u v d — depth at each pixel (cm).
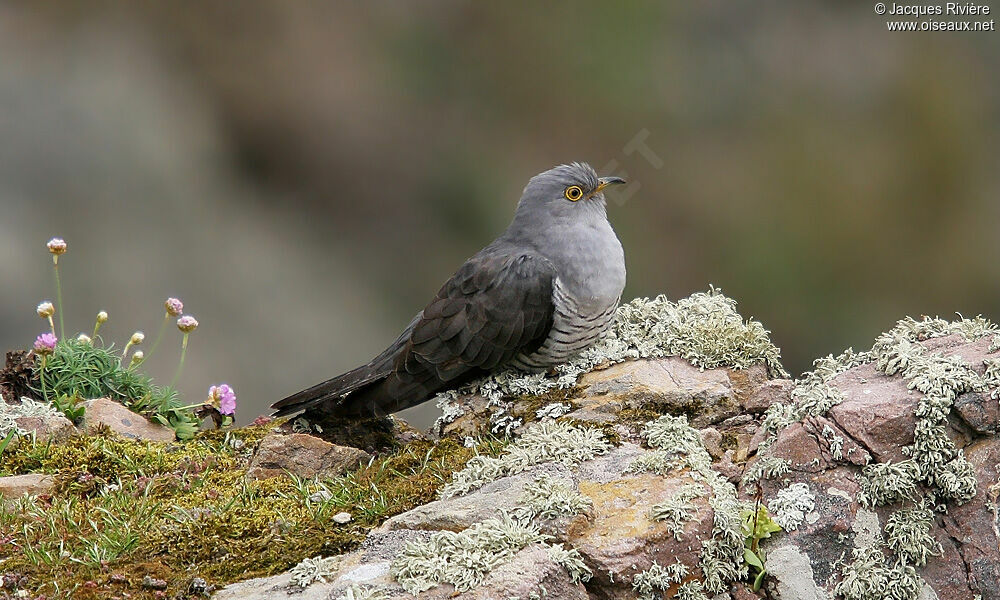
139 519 798
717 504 744
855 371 867
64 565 743
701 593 723
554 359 983
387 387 977
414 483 846
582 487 774
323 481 866
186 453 933
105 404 995
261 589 700
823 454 786
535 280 955
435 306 988
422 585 672
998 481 768
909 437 780
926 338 901
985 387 784
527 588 671
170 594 707
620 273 975
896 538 751
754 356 962
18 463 891
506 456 823
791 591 736
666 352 977
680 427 844
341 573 705
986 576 746
